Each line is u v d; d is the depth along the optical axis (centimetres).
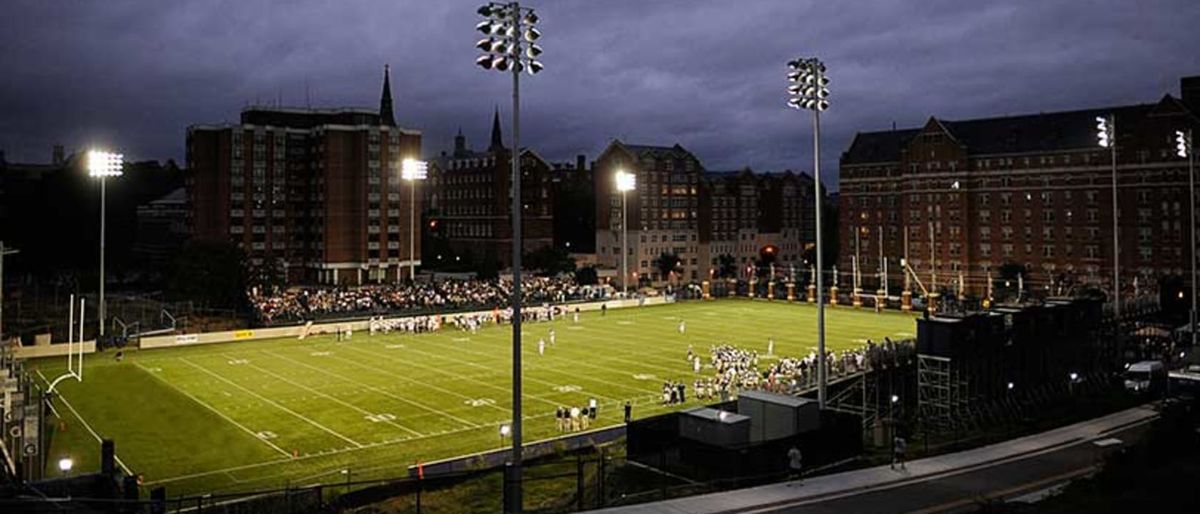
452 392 7325
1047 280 16062
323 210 17475
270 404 6888
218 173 17288
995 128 17425
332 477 4969
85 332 10506
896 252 18712
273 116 18175
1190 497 3084
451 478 4472
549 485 4362
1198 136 14412
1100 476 3572
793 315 13025
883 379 7069
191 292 12950
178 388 7531
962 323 6062
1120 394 6744
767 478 4188
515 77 3703
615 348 9731
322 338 10550
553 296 14525
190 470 5159
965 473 4247
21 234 19675
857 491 3903
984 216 17125
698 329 11394
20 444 4769
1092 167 15612
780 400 4784
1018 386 6550
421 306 13312
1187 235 14550
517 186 3666
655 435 4569
